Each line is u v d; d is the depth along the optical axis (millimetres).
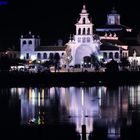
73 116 88438
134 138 69750
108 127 77188
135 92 136000
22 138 69688
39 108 99750
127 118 85812
